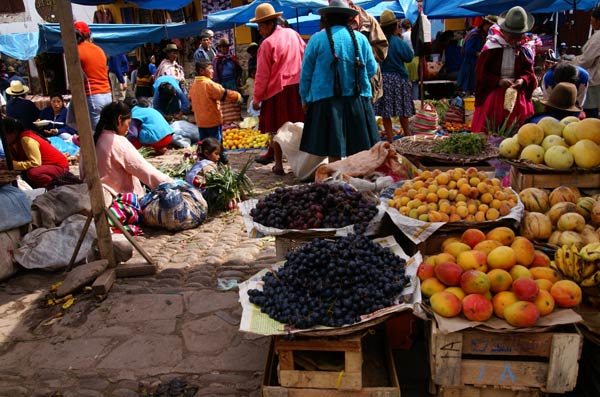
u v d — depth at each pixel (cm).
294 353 264
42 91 1628
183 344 335
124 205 539
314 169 689
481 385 243
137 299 393
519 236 302
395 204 332
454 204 313
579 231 306
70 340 345
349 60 557
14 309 392
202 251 486
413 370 301
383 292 255
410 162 448
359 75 565
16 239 460
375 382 265
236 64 1289
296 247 334
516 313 232
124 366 315
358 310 247
